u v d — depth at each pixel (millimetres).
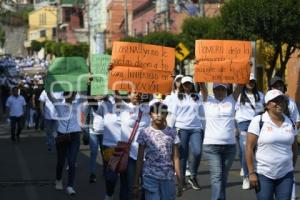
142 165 9250
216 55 12102
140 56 11164
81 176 15945
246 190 13672
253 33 27281
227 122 11727
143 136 9156
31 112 32531
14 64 88188
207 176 15602
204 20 40750
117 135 12617
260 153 8789
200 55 12148
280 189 8766
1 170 17219
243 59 12078
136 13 83438
